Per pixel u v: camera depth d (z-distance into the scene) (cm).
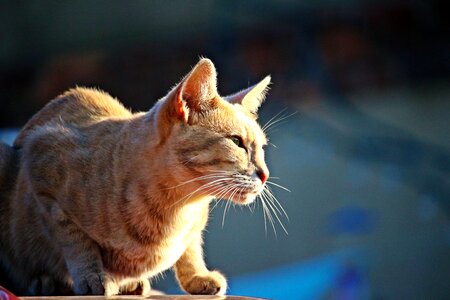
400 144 1581
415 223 1493
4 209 609
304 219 1527
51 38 1862
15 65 1894
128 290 596
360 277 1409
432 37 1633
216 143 563
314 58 1661
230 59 1692
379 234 1484
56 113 626
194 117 565
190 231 585
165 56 1767
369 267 1434
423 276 1443
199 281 585
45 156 576
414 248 1466
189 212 570
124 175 557
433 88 1625
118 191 555
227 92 1664
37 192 571
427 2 1623
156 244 564
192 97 562
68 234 558
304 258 1485
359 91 1650
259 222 1494
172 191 558
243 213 1499
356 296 1391
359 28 1661
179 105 554
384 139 1588
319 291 1373
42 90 1852
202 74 558
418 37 1642
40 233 588
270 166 1568
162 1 1772
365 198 1532
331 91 1647
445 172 1547
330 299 1371
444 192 1523
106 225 554
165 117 555
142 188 555
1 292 460
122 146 568
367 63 1659
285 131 1600
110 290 559
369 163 1565
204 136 562
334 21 1667
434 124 1596
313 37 1673
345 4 1659
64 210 561
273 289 1376
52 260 589
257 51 1683
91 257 555
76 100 630
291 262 1481
